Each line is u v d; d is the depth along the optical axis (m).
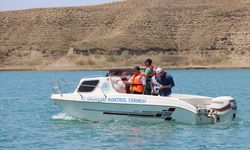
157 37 154.75
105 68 143.62
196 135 22.42
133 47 150.62
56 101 25.94
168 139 21.80
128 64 145.50
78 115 25.52
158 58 147.62
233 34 154.50
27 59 157.75
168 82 25.06
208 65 145.25
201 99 24.95
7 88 62.75
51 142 21.72
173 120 23.70
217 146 20.66
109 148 20.41
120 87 24.78
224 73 112.44
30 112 32.47
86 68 144.12
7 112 32.78
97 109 24.84
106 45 151.25
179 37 155.75
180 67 142.62
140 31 157.00
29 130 24.73
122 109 24.22
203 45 151.88
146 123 24.00
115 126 24.50
